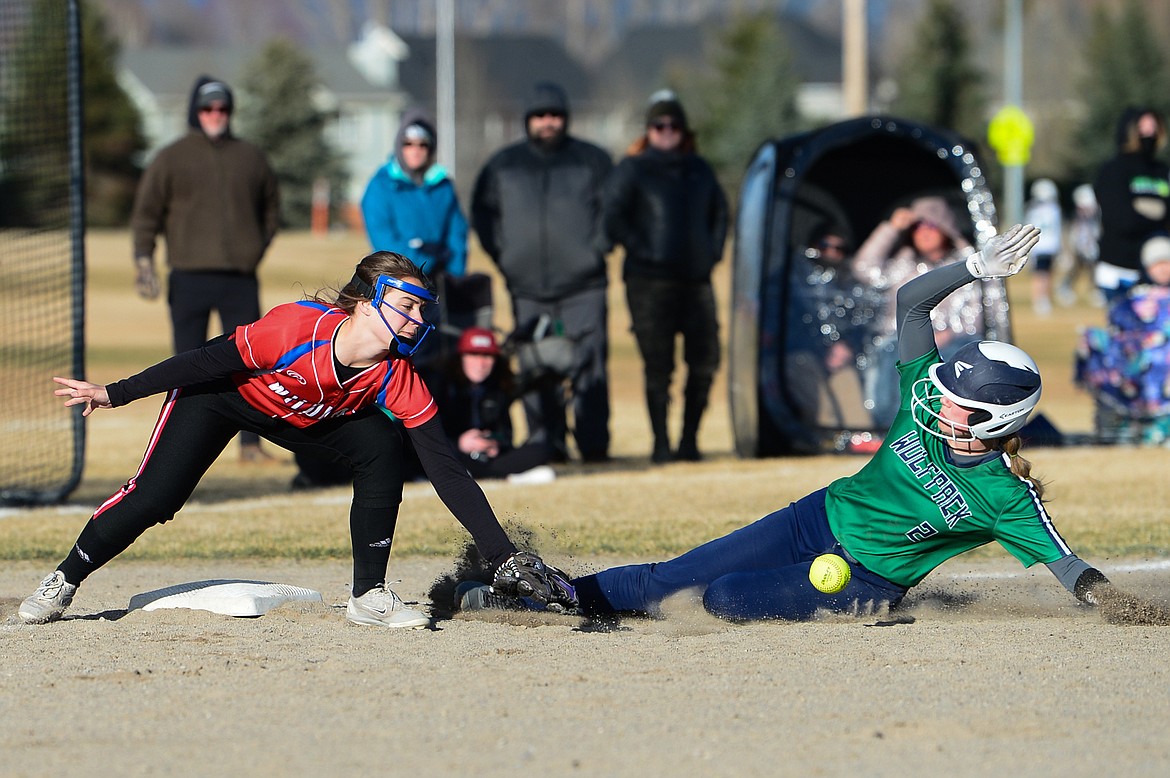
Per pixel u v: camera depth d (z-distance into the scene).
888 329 44.62
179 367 18.94
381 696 16.12
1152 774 13.23
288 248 151.25
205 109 40.03
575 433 42.38
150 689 16.48
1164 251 44.16
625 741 14.34
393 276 18.47
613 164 42.25
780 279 43.34
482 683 16.70
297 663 17.78
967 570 25.42
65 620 20.77
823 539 20.52
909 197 47.97
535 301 41.75
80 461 36.06
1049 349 81.38
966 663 17.66
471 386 38.12
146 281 40.44
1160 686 16.44
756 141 191.88
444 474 19.41
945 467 19.25
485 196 42.16
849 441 42.62
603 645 18.91
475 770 13.44
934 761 13.65
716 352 42.34
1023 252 18.66
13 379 55.06
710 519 30.80
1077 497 33.88
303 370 18.83
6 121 41.91
